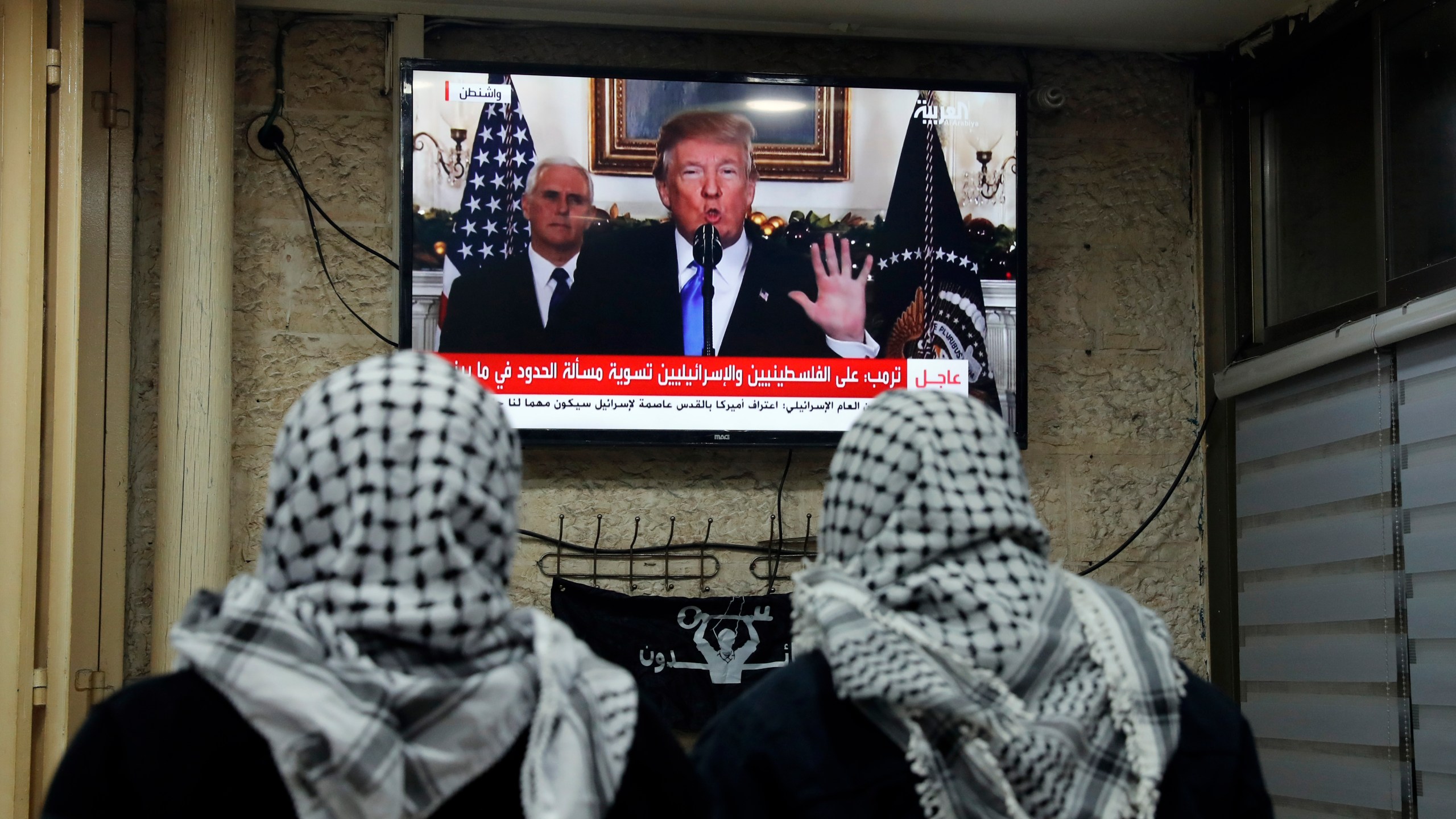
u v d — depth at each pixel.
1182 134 4.50
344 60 4.14
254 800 1.28
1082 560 4.31
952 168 4.15
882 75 4.37
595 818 1.35
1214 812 1.58
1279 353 4.05
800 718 1.57
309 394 1.41
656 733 1.51
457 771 1.29
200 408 3.79
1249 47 4.40
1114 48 4.45
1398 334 3.53
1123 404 4.39
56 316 3.58
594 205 4.01
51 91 3.65
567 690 1.39
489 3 4.14
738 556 4.12
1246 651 4.25
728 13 4.22
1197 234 4.46
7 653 3.43
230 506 3.94
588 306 3.98
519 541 4.05
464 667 1.33
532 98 4.01
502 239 3.97
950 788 1.51
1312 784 3.91
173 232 3.84
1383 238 3.78
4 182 3.56
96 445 3.88
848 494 1.70
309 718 1.24
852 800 1.53
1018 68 4.44
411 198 3.95
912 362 4.07
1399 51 3.75
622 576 4.07
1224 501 4.36
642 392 3.98
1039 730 1.50
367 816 1.24
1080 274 4.41
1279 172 4.37
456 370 1.45
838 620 1.57
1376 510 3.67
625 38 4.28
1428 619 3.46
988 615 1.55
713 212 4.05
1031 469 4.32
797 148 4.10
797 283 4.06
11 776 3.40
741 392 4.01
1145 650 1.59
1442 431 3.44
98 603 3.84
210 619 1.30
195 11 3.89
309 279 4.06
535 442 3.92
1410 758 3.52
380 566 1.32
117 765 1.26
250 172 4.07
